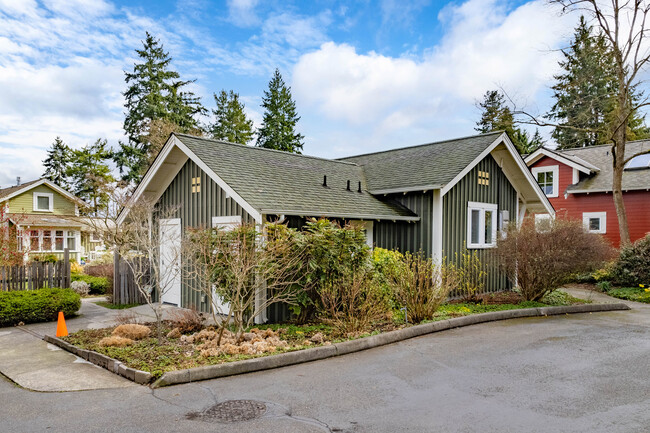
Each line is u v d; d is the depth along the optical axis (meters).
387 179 13.80
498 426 4.16
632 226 19.61
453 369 6.03
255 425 4.19
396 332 7.77
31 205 28.31
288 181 11.37
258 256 7.68
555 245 10.88
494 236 14.12
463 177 12.95
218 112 46.44
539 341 7.69
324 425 4.19
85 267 20.47
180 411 4.55
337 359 6.57
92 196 37.72
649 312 10.97
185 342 7.19
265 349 6.54
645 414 4.45
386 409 4.59
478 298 11.59
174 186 11.97
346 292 8.19
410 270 9.42
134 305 12.12
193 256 8.41
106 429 4.12
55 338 7.79
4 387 5.41
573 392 5.10
